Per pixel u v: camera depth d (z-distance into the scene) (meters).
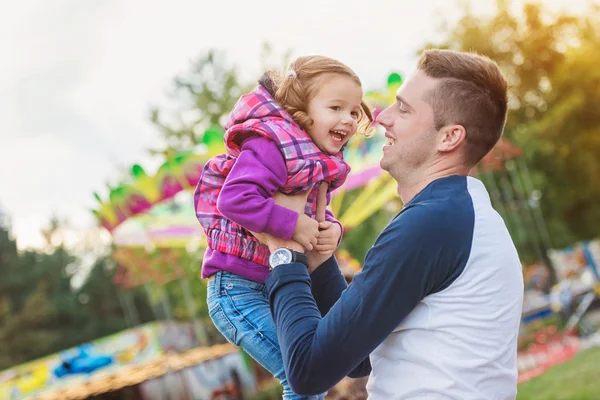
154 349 15.45
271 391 14.86
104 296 39.31
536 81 28.47
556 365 13.42
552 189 27.89
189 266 19.69
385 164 2.15
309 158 2.15
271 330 2.15
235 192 2.05
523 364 14.01
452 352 1.93
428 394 1.93
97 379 11.95
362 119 2.37
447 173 2.08
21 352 36.41
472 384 1.92
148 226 12.98
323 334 1.92
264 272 2.21
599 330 17.16
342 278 2.42
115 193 10.52
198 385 12.73
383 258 1.91
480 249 1.95
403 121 2.11
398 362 1.99
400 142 2.12
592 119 28.03
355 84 2.23
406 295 1.90
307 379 1.93
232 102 23.70
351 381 7.03
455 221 1.94
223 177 2.26
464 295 1.93
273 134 2.11
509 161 23.16
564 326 18.12
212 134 9.14
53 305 38.44
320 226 2.25
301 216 2.09
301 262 2.09
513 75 28.58
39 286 38.50
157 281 16.56
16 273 40.22
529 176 24.94
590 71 27.45
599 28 28.38
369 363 2.29
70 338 38.28
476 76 2.05
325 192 2.27
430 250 1.90
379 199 12.02
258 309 2.18
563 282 18.77
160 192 10.52
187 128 23.66
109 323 38.84
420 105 2.09
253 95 2.23
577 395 9.70
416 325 1.96
